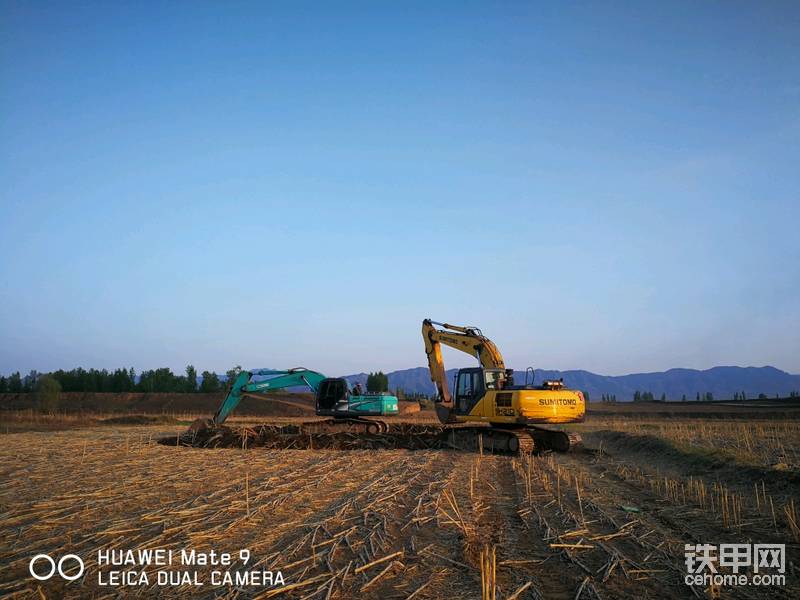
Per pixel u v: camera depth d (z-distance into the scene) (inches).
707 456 659.4
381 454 788.0
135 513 410.9
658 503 455.8
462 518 399.5
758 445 824.3
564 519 398.6
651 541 350.0
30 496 467.8
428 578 286.8
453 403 936.3
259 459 705.0
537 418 810.8
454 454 800.9
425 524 383.6
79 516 401.7
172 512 403.5
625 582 286.2
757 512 418.6
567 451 830.5
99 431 1223.5
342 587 274.4
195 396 2324.1
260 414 2062.0
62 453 761.0
